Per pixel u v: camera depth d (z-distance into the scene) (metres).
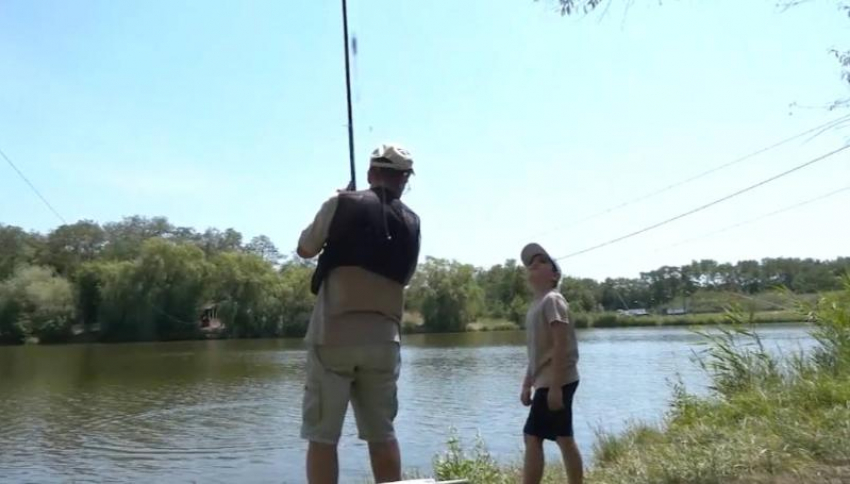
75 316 51.88
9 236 29.28
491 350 50.03
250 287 61.94
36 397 29.19
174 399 28.41
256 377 35.47
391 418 3.41
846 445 5.30
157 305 57.12
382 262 3.34
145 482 15.69
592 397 23.30
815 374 7.86
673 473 5.21
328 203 3.33
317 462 3.25
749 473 4.98
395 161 3.48
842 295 9.56
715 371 9.37
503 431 19.23
